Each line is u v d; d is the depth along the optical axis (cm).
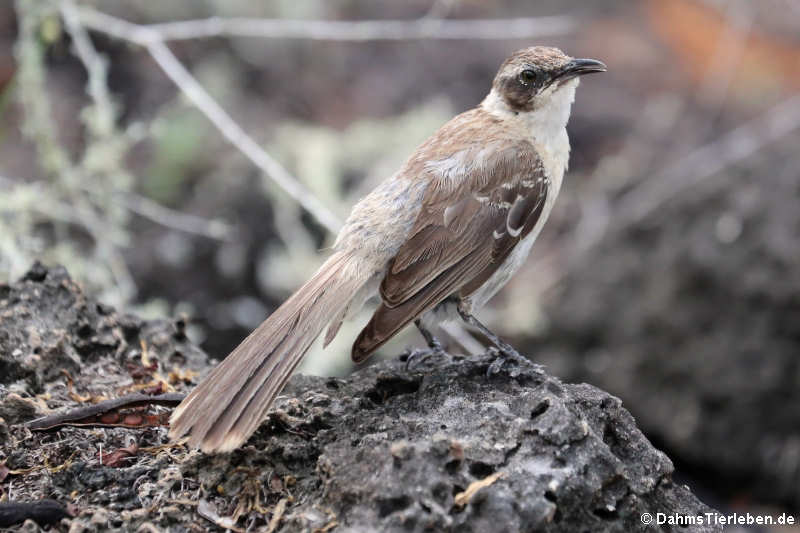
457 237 736
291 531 547
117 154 1129
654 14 1923
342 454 566
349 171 1448
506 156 776
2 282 739
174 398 643
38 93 1138
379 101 1669
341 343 1159
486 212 750
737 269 1242
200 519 571
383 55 1758
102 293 1125
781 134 1400
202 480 593
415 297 702
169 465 614
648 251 1338
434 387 668
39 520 558
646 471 620
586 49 1827
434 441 555
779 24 1881
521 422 594
